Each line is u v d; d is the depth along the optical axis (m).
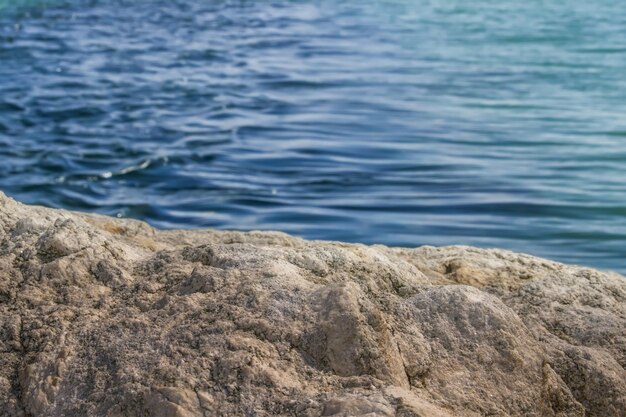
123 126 18.64
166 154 16.50
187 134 18.00
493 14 35.97
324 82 23.48
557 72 24.88
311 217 13.43
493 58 26.97
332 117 19.53
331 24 33.62
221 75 24.20
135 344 4.25
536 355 4.60
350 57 27.11
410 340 4.52
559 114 19.77
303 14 35.97
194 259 4.97
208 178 15.20
